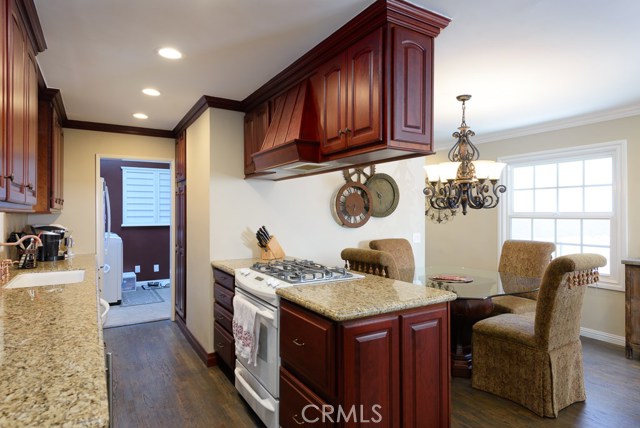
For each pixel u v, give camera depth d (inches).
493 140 193.8
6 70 56.9
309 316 70.6
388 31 71.9
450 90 123.6
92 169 163.8
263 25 79.6
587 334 158.7
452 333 125.6
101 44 88.2
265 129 117.7
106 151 166.4
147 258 267.3
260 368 89.3
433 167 129.0
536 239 178.7
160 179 269.4
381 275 109.2
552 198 173.5
